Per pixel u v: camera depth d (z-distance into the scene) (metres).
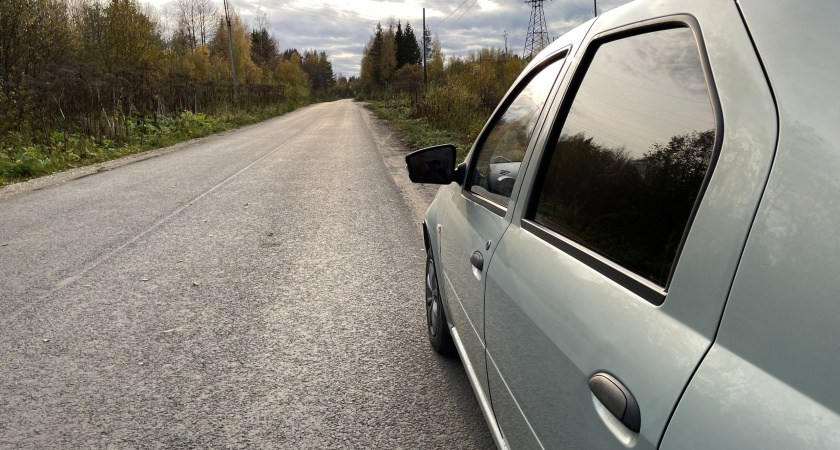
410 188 9.34
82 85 17.11
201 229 6.48
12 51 17.75
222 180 10.26
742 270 0.80
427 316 3.54
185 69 41.25
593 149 1.44
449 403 2.75
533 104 2.03
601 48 1.58
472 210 2.43
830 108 0.75
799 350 0.70
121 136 17.42
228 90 37.94
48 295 4.28
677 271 0.94
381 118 33.66
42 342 3.43
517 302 1.57
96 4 28.02
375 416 2.64
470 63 23.91
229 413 2.65
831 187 0.71
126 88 20.08
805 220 0.73
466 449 2.38
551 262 1.45
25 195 8.96
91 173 11.49
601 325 1.11
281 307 4.04
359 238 6.06
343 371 3.07
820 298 0.69
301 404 2.74
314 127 26.62
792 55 0.83
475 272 2.15
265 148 16.56
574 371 1.17
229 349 3.34
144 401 2.76
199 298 4.21
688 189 1.00
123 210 7.59
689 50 1.11
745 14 0.96
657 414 0.87
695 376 0.83
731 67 0.95
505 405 1.72
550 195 1.63
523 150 1.97
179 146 17.89
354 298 4.22
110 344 3.41
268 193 8.87
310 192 8.94
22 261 5.20
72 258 5.30
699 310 0.87
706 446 0.76
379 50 95.12
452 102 22.05
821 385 0.66
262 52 95.94
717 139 0.94
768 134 0.83
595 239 1.30
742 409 0.73
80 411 2.66
